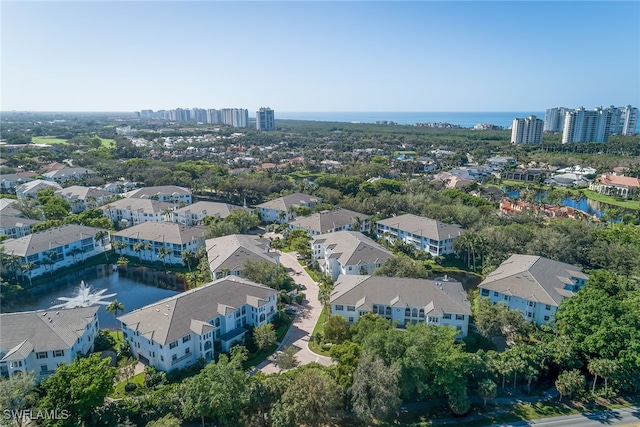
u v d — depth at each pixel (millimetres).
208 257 112625
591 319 74750
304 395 58062
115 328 89625
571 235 123000
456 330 74938
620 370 67750
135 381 70625
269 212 170250
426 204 162875
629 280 104938
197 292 83250
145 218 161875
